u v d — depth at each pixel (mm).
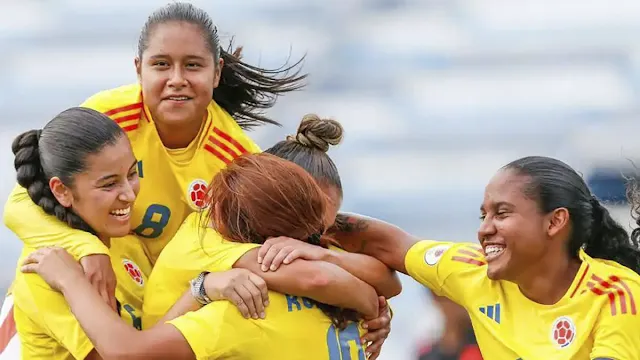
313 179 11672
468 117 50375
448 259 12797
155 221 13984
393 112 51219
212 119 14164
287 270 11234
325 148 12602
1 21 58281
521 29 55969
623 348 11492
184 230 12133
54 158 11844
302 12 58125
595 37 54750
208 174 14117
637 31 54500
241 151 14320
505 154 47375
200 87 13430
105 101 13609
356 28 56906
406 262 13141
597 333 11672
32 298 11672
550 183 11773
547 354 11883
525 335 12109
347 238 13562
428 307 24359
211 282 11117
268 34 56562
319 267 11367
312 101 51688
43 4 59250
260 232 11523
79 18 58469
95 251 11742
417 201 44156
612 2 56094
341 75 54094
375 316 12000
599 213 12352
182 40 13281
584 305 11836
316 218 11570
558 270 11984
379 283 12195
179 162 13945
